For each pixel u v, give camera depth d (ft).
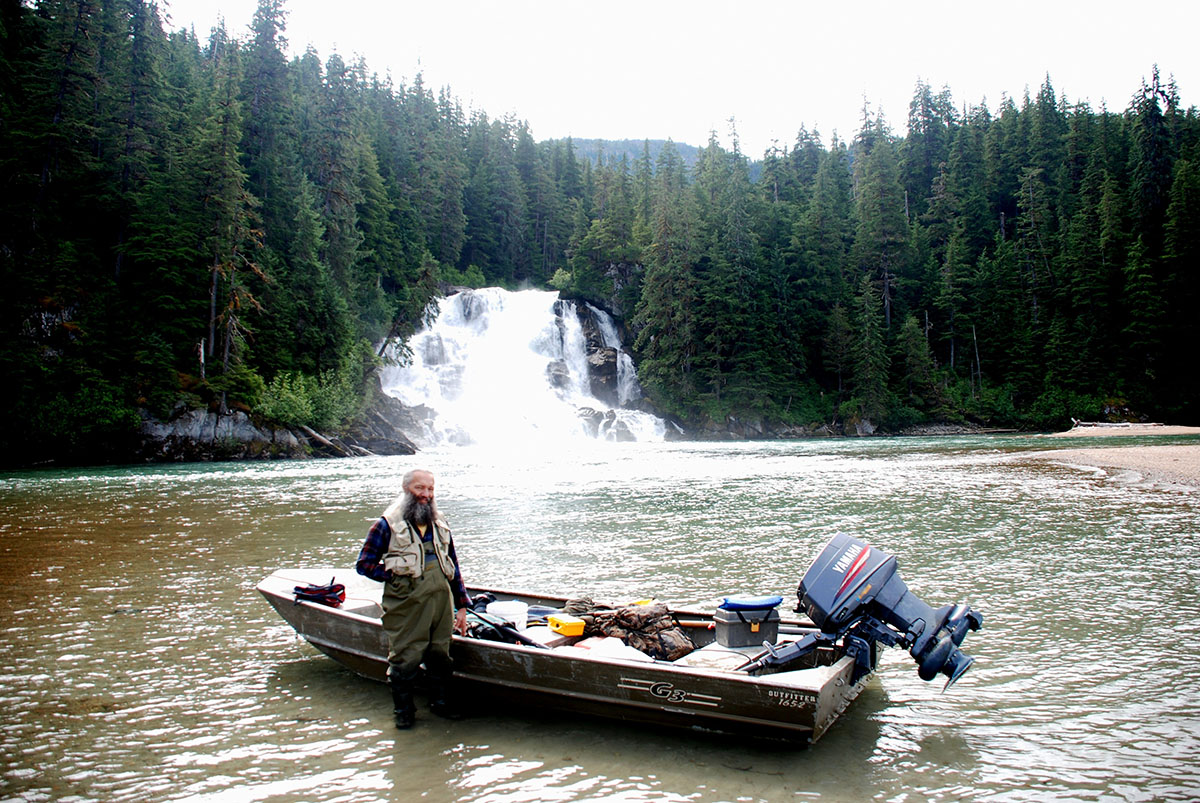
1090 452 108.47
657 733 18.43
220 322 148.66
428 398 191.31
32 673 22.94
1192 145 278.46
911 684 21.88
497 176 320.29
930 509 57.72
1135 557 38.63
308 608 22.62
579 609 23.35
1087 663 22.97
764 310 225.97
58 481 91.30
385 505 65.21
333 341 170.91
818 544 43.88
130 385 133.59
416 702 20.93
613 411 207.00
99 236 156.25
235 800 14.98
